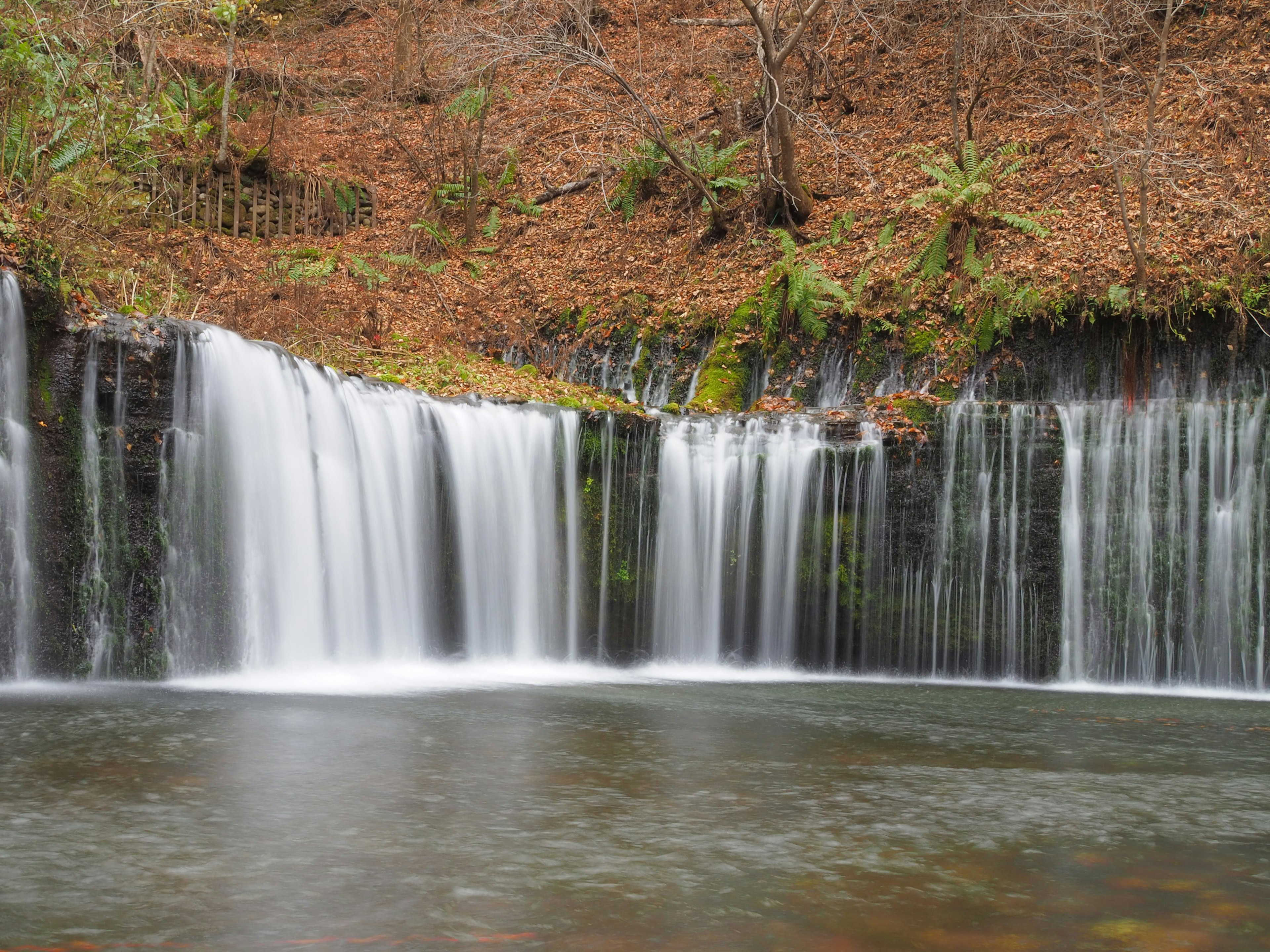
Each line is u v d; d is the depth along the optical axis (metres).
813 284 18.30
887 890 4.32
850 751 7.37
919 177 21.09
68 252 11.06
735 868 4.54
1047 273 17.05
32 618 9.67
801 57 24.36
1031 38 22.45
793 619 13.88
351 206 25.61
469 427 12.88
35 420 9.79
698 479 13.98
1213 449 12.86
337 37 31.41
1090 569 13.30
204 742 6.87
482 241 24.70
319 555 11.53
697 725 8.35
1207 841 5.16
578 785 5.98
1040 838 5.14
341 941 3.67
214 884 4.20
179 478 10.62
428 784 5.90
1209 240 16.36
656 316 20.44
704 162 22.19
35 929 3.71
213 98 23.42
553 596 13.29
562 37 24.33
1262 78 19.31
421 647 12.32
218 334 11.03
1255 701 11.66
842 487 13.91
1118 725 9.24
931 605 13.70
